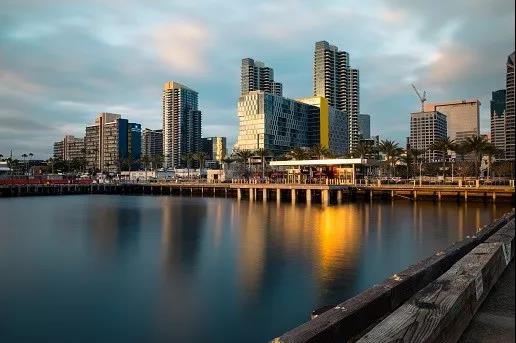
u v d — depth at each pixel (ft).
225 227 140.56
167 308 58.54
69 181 381.19
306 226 142.61
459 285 15.21
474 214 177.27
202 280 72.38
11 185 326.44
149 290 66.85
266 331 50.75
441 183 277.03
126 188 376.48
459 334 13.79
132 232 129.08
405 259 88.48
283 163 307.58
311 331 13.30
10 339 48.37
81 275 76.13
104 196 334.03
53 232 129.70
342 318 15.12
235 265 83.30
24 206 231.50
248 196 310.65
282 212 193.16
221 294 64.69
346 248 101.40
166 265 83.56
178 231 131.03
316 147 417.90
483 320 15.57
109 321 53.93
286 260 87.71
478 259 20.01
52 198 304.50
